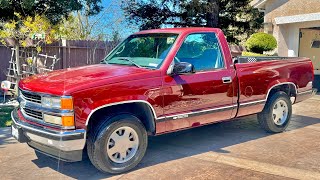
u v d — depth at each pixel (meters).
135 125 4.43
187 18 14.91
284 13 13.14
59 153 4.07
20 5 10.45
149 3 14.62
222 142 5.79
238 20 16.88
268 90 5.93
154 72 4.51
